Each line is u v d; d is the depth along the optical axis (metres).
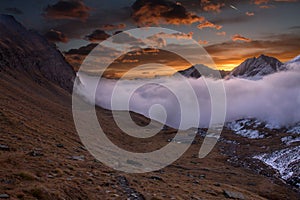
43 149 46.69
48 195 23.06
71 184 27.86
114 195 28.31
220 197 41.16
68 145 61.66
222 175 91.94
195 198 35.41
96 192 27.98
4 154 35.53
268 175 110.69
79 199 25.19
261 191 77.88
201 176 76.62
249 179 94.44
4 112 74.06
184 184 47.09
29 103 130.75
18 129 61.84
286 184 98.12
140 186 35.12
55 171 31.80
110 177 36.25
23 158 34.94
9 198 20.39
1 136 49.28
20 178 26.05
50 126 86.19
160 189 36.38
